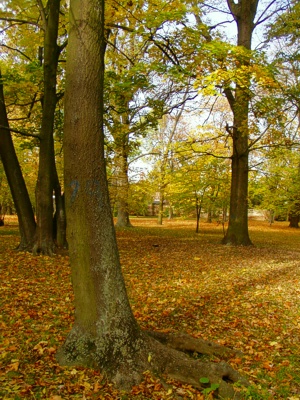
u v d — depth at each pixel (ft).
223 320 19.88
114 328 12.34
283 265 36.06
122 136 44.32
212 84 26.53
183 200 69.97
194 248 46.85
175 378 12.05
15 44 42.98
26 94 39.45
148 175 71.61
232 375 12.37
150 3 32.17
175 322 19.20
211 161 62.54
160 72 30.27
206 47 28.14
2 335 15.65
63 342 14.43
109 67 50.62
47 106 35.01
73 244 12.62
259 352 15.76
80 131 12.37
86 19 12.26
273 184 74.13
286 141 44.68
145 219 130.00
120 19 34.65
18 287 23.73
